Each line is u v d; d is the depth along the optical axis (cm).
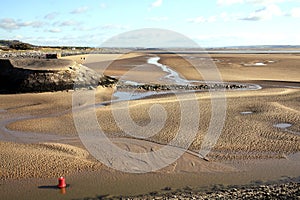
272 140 1655
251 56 8950
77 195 1134
